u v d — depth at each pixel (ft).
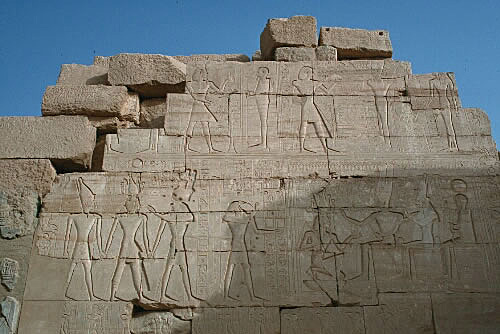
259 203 26.89
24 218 26.68
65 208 26.94
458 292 25.30
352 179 27.53
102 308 24.94
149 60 30.96
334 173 27.66
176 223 26.53
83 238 26.25
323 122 28.91
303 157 28.02
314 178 27.55
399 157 28.12
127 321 24.71
